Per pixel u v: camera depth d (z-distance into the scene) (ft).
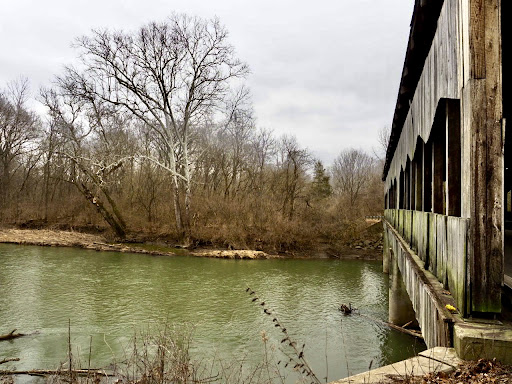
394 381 9.77
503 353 9.70
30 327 39.52
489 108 10.90
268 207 108.78
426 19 17.52
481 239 10.66
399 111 30.32
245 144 145.59
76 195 128.67
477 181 10.84
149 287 57.57
